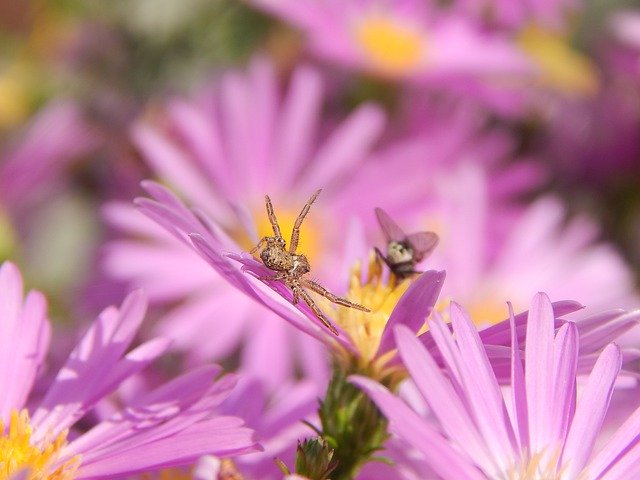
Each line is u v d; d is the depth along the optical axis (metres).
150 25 0.19
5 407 0.08
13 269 0.09
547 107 0.18
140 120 0.17
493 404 0.07
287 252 0.08
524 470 0.07
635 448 0.08
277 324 0.13
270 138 0.16
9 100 0.19
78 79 0.19
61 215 0.17
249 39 0.19
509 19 0.19
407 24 0.18
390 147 0.16
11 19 0.20
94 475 0.08
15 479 0.07
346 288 0.10
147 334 0.13
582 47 0.20
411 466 0.09
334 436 0.09
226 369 0.13
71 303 0.14
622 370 0.08
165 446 0.08
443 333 0.07
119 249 0.14
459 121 0.17
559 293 0.16
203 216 0.09
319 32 0.16
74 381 0.08
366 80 0.17
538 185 0.17
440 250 0.15
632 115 0.18
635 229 0.17
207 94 0.16
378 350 0.08
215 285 0.14
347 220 0.16
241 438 0.08
